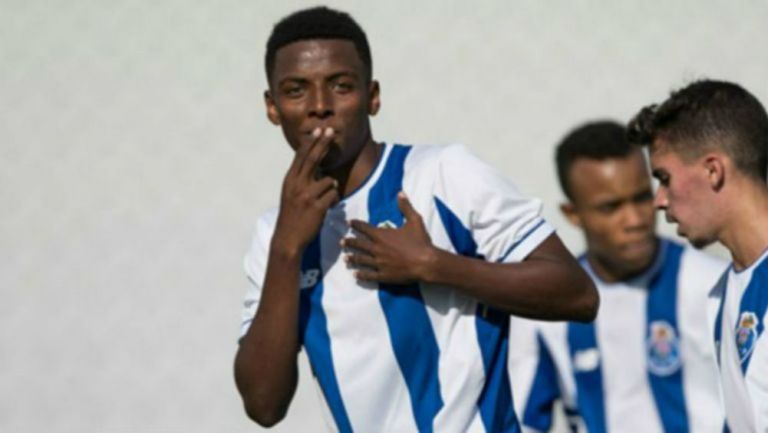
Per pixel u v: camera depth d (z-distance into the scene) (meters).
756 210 11.41
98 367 19.84
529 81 19.55
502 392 10.79
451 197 10.66
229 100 19.94
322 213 10.61
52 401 19.83
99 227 20.00
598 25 19.56
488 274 10.30
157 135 20.00
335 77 10.53
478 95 19.56
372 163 10.95
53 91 20.19
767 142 11.56
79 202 20.06
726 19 19.58
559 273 10.50
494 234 10.62
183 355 19.77
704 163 11.50
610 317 16.69
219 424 19.69
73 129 20.12
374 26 19.67
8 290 20.03
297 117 10.60
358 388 10.69
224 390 19.69
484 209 10.59
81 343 19.88
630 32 19.56
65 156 20.11
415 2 19.64
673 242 16.95
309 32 10.62
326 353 10.76
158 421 19.73
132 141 20.03
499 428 10.70
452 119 19.56
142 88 20.08
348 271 10.79
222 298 19.81
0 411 19.86
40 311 19.97
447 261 10.29
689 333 16.48
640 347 16.56
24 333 19.95
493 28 19.59
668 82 19.50
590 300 10.71
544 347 16.72
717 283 11.94
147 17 20.08
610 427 16.59
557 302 10.50
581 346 16.62
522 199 10.77
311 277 10.90
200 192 19.92
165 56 20.05
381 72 19.62
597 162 16.47
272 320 10.65
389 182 10.87
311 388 19.55
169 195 19.94
